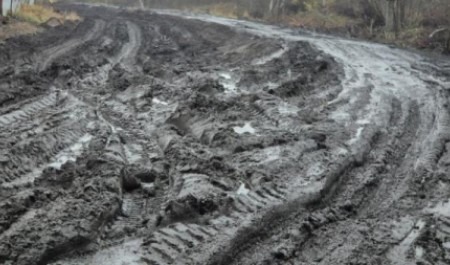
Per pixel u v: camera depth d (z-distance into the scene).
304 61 14.31
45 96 10.90
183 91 11.09
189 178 6.52
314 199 6.23
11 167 6.89
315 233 5.57
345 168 7.22
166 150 7.79
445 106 10.66
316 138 8.23
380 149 8.12
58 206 5.71
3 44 15.65
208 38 21.61
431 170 7.31
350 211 6.15
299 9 31.70
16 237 5.07
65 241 5.04
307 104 10.57
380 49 18.80
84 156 7.40
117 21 29.02
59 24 23.16
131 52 17.83
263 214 5.75
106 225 5.55
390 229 5.68
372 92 11.88
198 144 7.94
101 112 10.00
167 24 27.56
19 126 8.75
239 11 36.69
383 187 6.84
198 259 4.88
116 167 6.71
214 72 13.23
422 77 13.69
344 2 29.02
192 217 5.68
